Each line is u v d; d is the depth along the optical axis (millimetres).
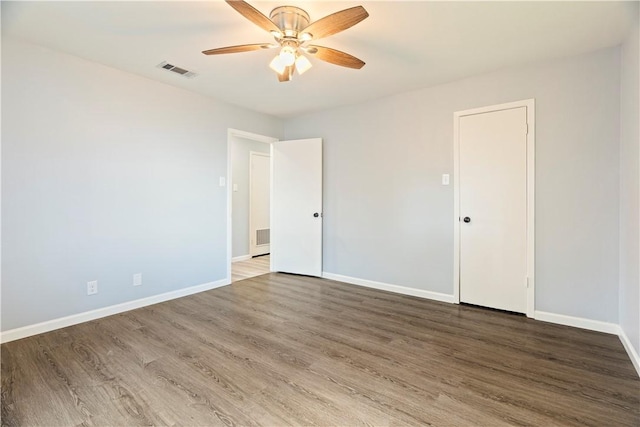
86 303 2867
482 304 3256
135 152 3182
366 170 4043
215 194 3961
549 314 2891
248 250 6020
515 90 2998
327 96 3816
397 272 3816
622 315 2494
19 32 2357
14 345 2373
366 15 1806
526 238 2994
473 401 1746
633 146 2191
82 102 2807
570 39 2449
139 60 2842
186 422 1577
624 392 1820
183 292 3641
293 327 2758
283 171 4723
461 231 3350
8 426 1539
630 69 2270
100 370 2037
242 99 3928
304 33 2041
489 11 2090
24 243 2514
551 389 1854
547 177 2873
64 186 2717
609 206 2611
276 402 1736
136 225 3211
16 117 2455
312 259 4523
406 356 2250
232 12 2125
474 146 3242
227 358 2205
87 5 2039
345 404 1724
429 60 2828
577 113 2725
